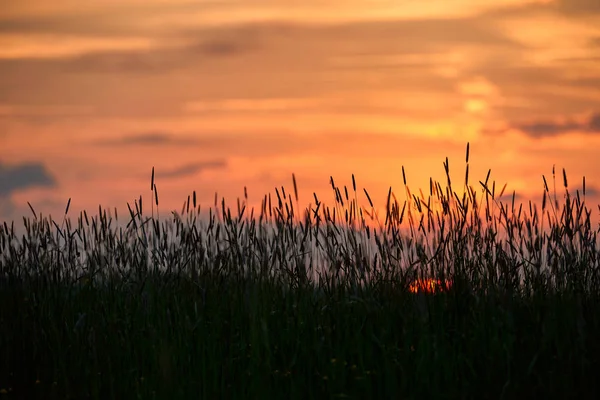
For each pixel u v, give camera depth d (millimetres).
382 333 6309
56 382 6500
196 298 7016
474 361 6203
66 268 7367
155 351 6551
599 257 6898
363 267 6883
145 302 7082
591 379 6016
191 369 6562
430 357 6211
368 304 6527
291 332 6684
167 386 6191
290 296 6949
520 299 6773
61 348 6828
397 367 6188
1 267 7070
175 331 6844
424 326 6242
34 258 7254
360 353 6219
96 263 7332
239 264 7117
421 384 6012
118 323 6969
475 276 6852
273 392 6309
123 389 6453
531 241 6895
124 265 7316
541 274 6824
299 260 7082
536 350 6195
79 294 7234
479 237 6953
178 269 7203
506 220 6949
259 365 6309
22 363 6727
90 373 6531
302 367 6453
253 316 6520
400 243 6953
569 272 6844
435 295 6598
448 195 6941
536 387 5914
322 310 6734
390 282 6785
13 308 6934
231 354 6633
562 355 6141
